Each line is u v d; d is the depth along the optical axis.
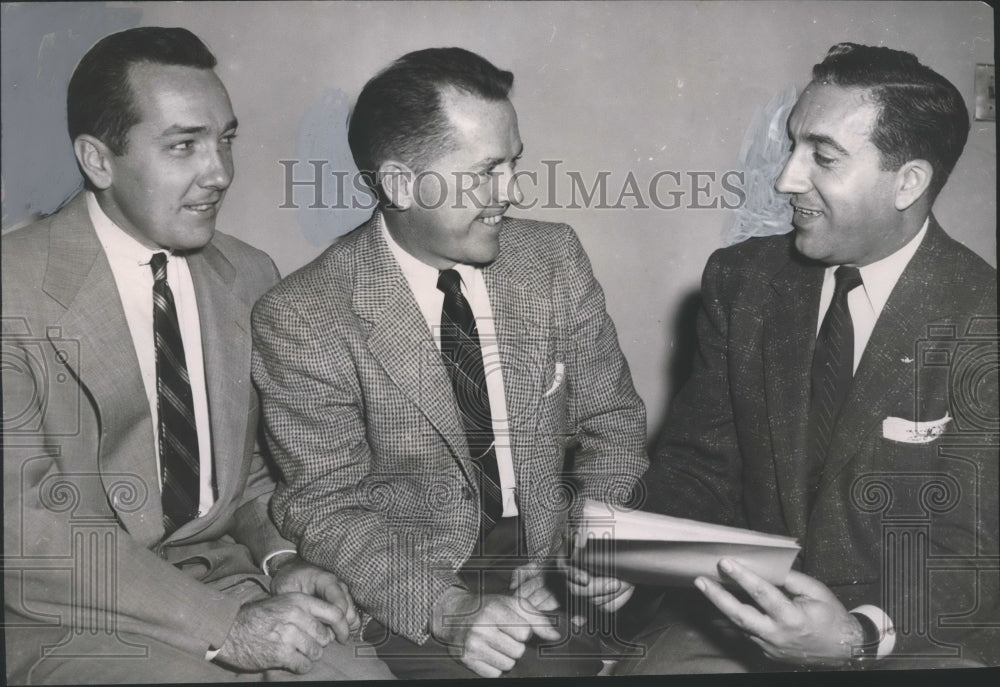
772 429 1.87
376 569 1.82
